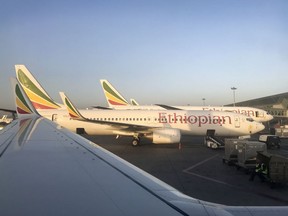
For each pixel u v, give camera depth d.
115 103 57.78
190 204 2.90
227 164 22.48
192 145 35.03
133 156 25.97
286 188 15.70
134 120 34.25
